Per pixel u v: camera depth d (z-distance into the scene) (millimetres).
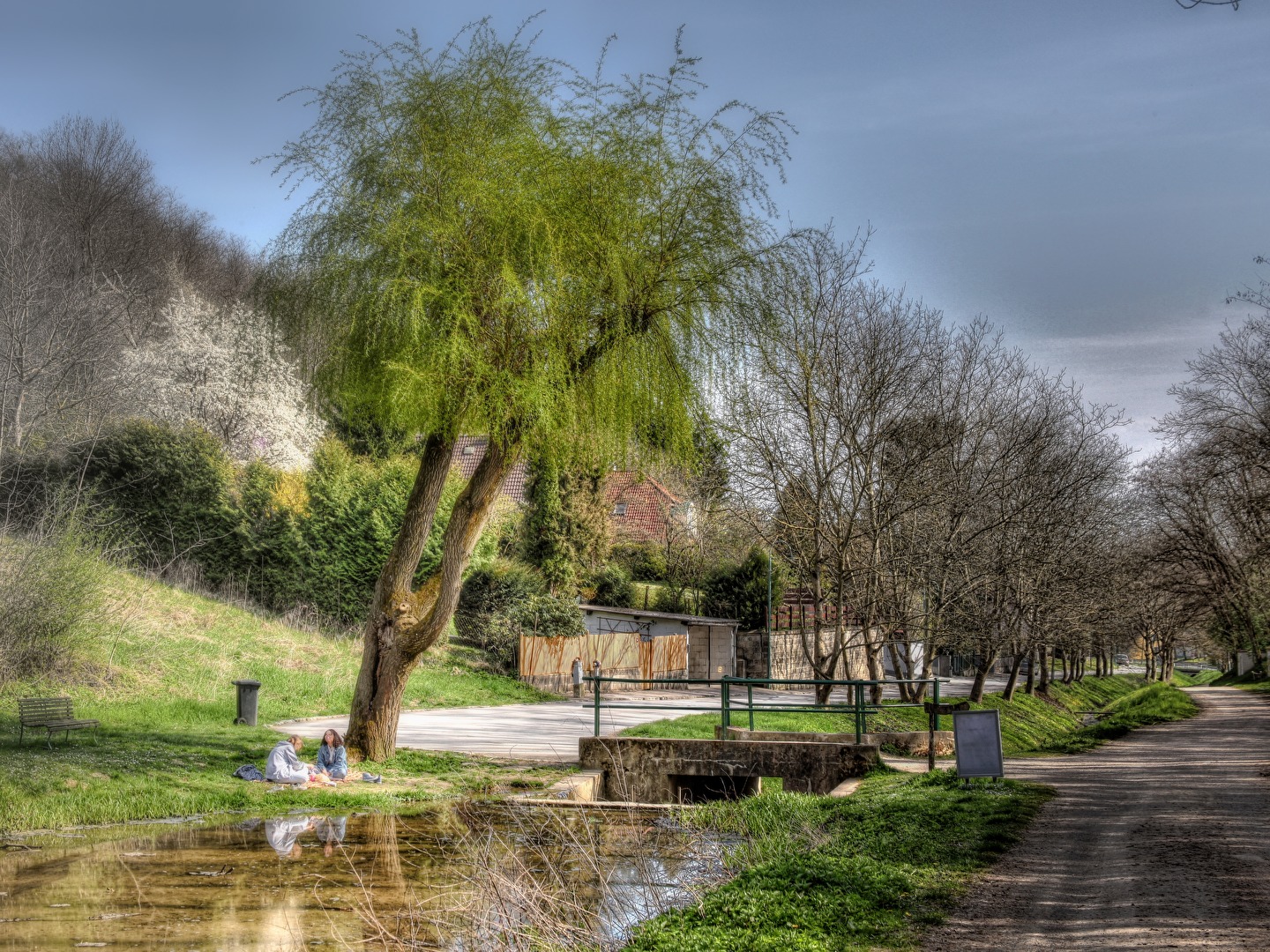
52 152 46125
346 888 9664
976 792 12742
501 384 14438
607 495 44438
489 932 7621
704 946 6434
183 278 46781
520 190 14547
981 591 27453
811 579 24734
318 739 18766
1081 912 7234
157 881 9867
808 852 9523
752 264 15758
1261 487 33688
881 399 22953
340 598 32062
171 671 22859
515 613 34062
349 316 15125
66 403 31516
